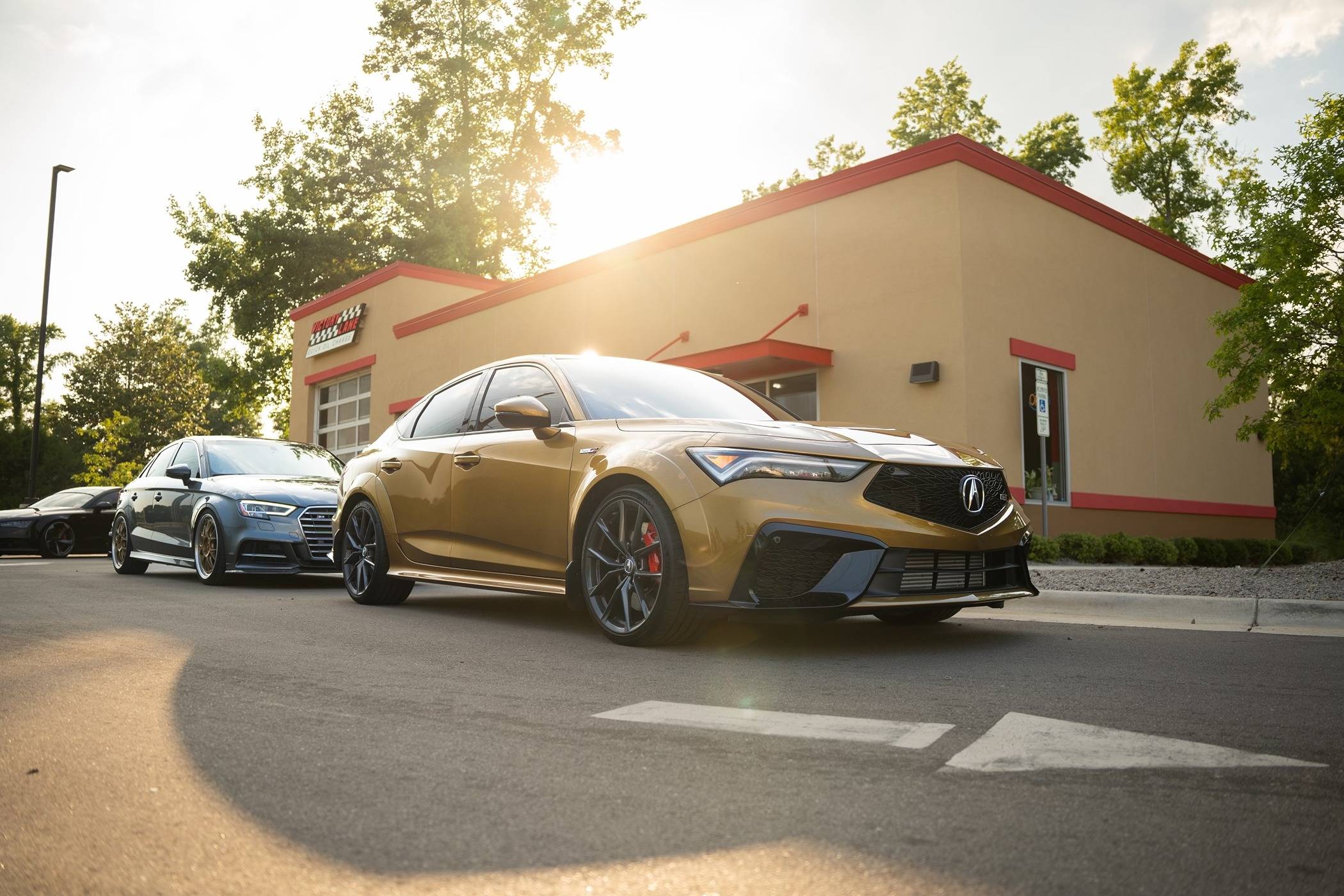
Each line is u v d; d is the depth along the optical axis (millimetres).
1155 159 26719
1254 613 5273
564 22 32094
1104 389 12461
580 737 2639
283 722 2818
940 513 4137
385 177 31203
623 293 14109
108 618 5391
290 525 7762
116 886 1629
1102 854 1757
